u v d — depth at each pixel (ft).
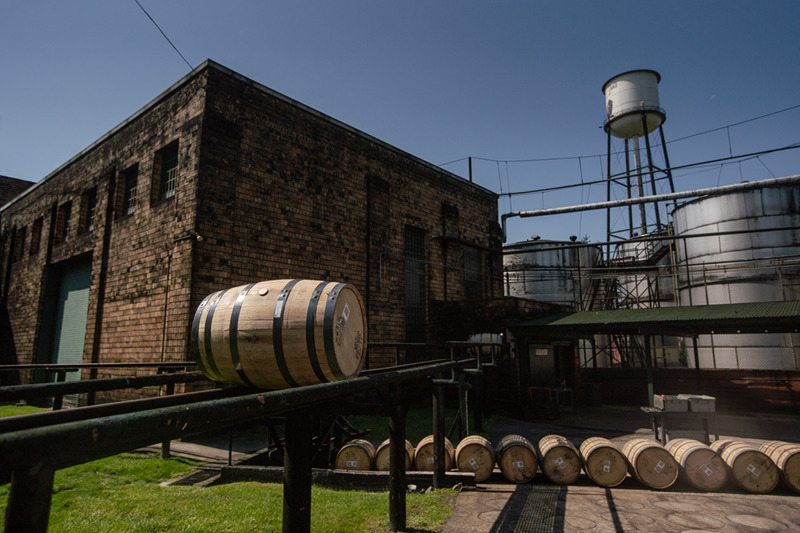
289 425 9.41
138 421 4.53
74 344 48.93
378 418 39.88
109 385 12.15
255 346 11.14
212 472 22.43
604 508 17.60
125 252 40.98
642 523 15.98
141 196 40.50
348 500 17.62
